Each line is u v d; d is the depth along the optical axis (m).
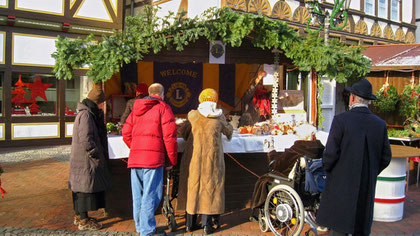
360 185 3.46
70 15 11.88
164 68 8.06
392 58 9.61
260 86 7.54
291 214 4.30
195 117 4.70
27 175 7.78
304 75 7.59
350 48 6.20
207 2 9.91
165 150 4.40
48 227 4.86
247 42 6.22
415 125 8.59
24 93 11.55
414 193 6.90
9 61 11.20
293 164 4.53
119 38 5.25
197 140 4.61
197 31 5.29
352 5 13.43
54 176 7.70
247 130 6.00
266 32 5.75
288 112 6.89
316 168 4.33
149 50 5.61
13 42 11.23
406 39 15.99
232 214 5.43
